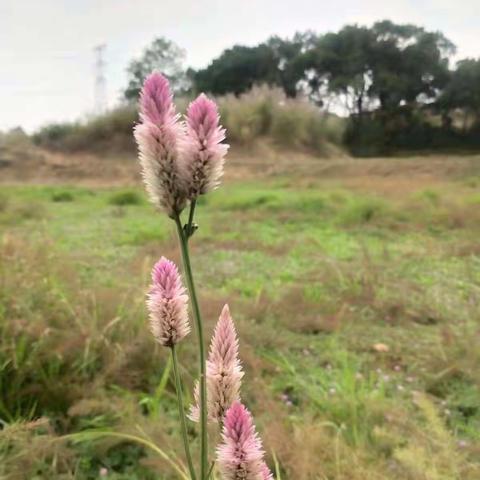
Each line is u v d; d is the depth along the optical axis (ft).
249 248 33.73
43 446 10.62
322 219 44.45
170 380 14.33
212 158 4.37
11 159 90.27
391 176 73.41
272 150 97.86
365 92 141.28
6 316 13.85
